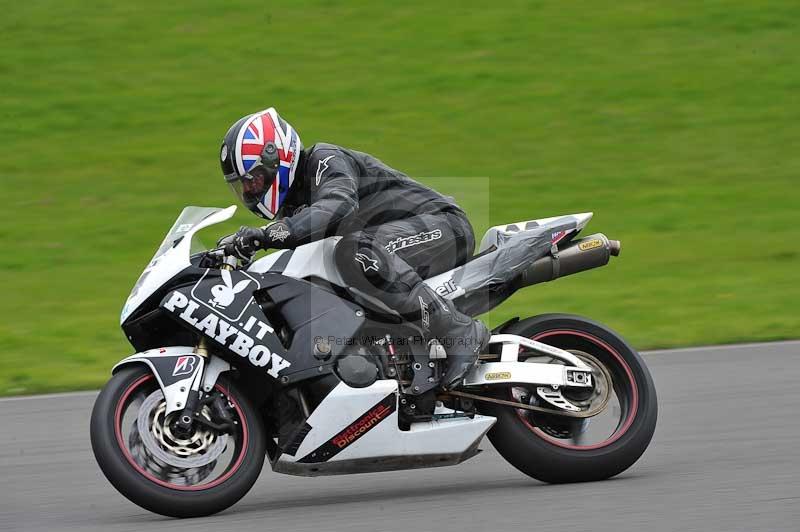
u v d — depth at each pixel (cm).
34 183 4297
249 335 1447
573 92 5359
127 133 4825
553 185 4297
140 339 1491
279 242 1441
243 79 5441
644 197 4219
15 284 3325
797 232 3838
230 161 1503
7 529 1413
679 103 5262
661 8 6538
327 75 5497
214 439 1423
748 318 2905
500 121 4981
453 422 1524
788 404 2058
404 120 4950
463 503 1469
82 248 3672
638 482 1549
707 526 1302
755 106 5234
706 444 1788
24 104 5134
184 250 1479
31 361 2628
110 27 6134
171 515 1399
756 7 6544
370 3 6588
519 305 3166
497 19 6347
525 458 1557
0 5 6419
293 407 1480
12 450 1889
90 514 1482
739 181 4403
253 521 1401
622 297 3188
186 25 6197
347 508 1470
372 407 1476
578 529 1305
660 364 2470
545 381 1566
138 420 1395
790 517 1328
